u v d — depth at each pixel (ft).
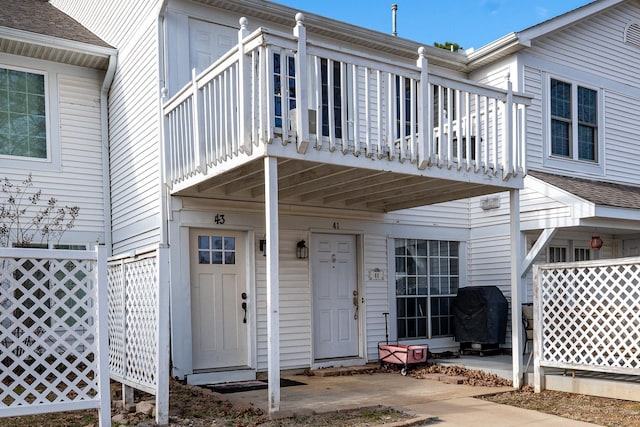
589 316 20.61
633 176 37.73
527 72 32.78
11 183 27.43
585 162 35.01
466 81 22.45
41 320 14.21
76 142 29.66
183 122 22.34
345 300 28.99
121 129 29.12
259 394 20.95
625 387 19.65
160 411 15.84
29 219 27.63
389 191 25.75
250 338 25.18
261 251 25.85
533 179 30.17
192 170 21.35
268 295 17.29
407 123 31.76
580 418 17.47
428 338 31.89
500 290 31.27
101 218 30.04
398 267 31.24
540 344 21.94
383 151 20.06
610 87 36.88
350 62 19.31
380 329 29.71
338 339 28.50
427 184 23.56
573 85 34.94
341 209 28.76
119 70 29.58
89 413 17.76
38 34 27.27
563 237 35.09
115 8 30.19
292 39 17.79
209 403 19.02
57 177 28.86
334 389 22.18
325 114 27.63
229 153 18.86
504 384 23.24
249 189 23.94
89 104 30.37
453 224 33.60
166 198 23.76
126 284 18.49
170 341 23.11
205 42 25.85
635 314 19.31
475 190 25.13
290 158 17.94
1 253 13.76
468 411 18.38
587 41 35.91
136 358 17.62
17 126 28.17
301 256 27.07
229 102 19.06
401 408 18.72
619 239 38.22
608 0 35.19
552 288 21.84
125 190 28.37
